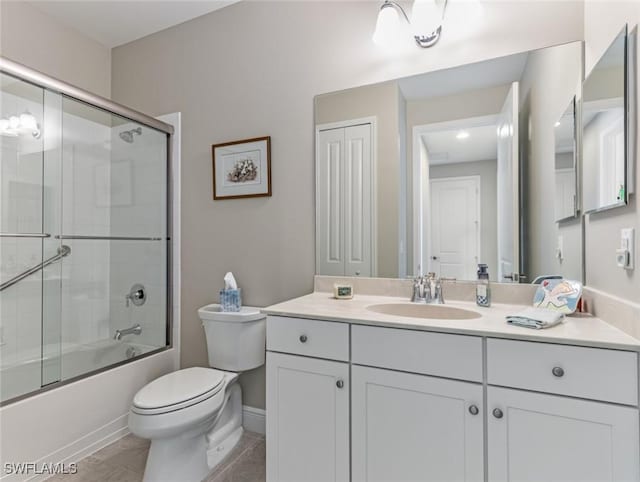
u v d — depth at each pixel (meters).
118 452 1.81
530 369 1.00
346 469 1.25
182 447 1.50
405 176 1.68
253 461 1.71
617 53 1.04
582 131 1.28
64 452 1.69
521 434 1.01
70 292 2.09
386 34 1.60
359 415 1.23
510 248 1.49
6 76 1.68
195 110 2.22
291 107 1.93
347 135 1.80
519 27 1.47
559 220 1.38
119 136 2.28
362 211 1.76
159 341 2.29
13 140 1.83
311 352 1.32
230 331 1.81
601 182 1.13
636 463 0.90
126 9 2.15
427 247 1.64
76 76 2.36
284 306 1.47
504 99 1.51
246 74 2.06
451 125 1.60
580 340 0.95
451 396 1.10
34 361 1.87
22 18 2.07
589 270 1.28
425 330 1.13
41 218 1.97
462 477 1.08
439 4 1.61
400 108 1.69
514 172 1.49
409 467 1.16
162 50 2.36
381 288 1.71
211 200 2.16
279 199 1.96
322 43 1.86
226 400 1.81
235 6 2.10
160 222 2.28
